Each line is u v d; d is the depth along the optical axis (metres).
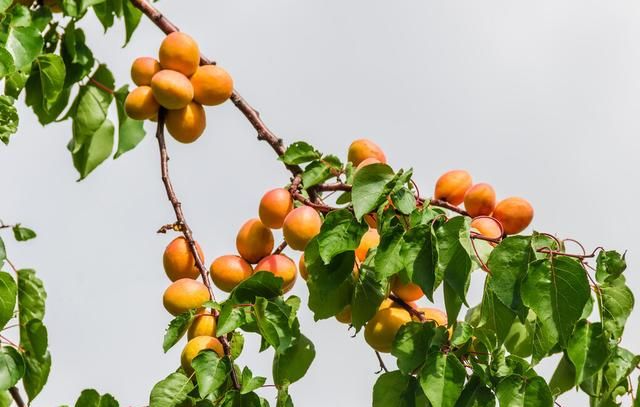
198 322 9.80
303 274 10.45
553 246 9.57
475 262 9.23
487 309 9.45
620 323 9.62
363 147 10.58
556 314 9.00
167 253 10.17
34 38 10.49
